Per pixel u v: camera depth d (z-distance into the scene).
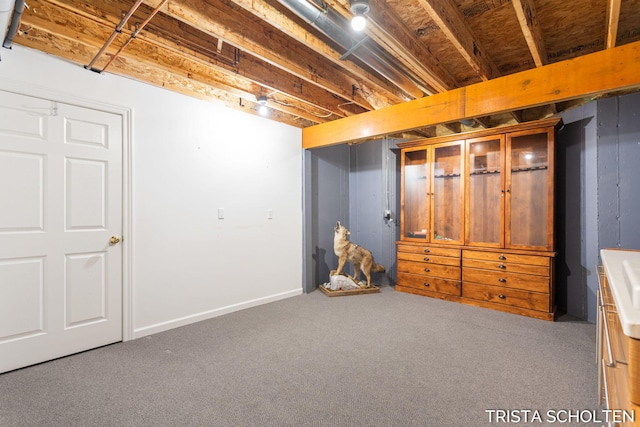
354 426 1.64
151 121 2.87
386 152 4.75
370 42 2.28
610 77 2.16
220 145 3.41
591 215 3.13
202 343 2.65
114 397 1.88
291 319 3.24
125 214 2.69
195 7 1.99
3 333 2.13
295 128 4.25
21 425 1.64
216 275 3.36
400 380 2.07
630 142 2.88
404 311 3.48
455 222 4.07
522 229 3.48
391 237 4.77
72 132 2.42
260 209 3.81
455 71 3.07
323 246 4.78
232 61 2.69
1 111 2.11
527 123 3.33
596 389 1.95
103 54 2.50
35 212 2.26
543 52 2.43
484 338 2.73
